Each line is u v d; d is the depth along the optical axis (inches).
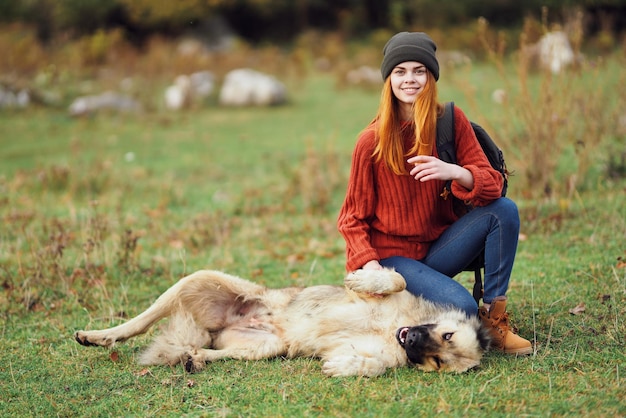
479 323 153.0
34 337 180.2
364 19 1175.0
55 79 711.7
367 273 150.5
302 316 163.5
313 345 161.0
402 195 155.5
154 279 229.9
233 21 1171.3
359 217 158.4
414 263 159.0
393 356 152.9
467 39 890.1
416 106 149.3
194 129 567.5
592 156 312.5
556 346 156.4
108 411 136.9
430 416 126.3
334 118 589.3
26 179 383.6
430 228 160.2
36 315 197.6
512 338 154.4
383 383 143.0
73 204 339.9
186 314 166.4
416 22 1040.8
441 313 153.1
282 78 833.5
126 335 161.5
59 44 932.6
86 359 163.2
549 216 256.5
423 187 154.6
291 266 241.4
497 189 149.4
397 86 151.0
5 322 191.8
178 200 344.5
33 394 145.6
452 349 146.3
